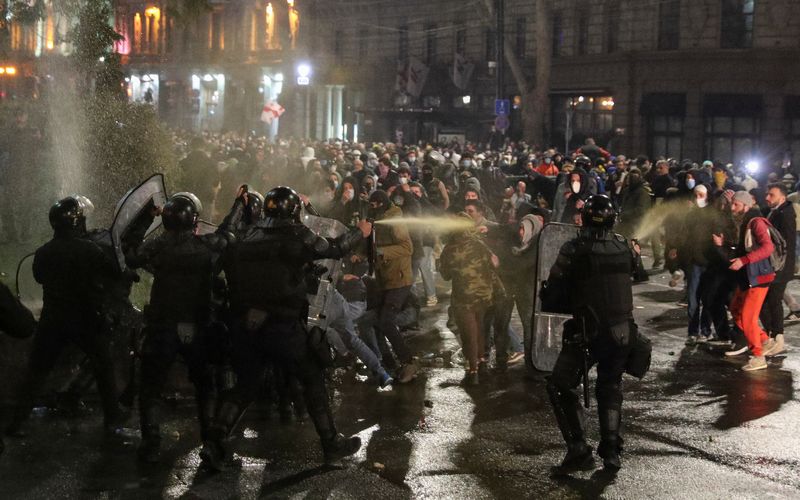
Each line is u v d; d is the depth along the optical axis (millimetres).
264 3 65750
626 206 18766
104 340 7633
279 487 6672
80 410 8359
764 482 6859
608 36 43875
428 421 8383
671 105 40625
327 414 7027
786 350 11523
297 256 6719
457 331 12391
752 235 10406
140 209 7863
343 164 21703
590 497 6539
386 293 9695
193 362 7215
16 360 8906
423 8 53688
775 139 37844
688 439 7906
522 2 47844
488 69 49188
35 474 6844
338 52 59531
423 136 51281
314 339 6867
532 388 9586
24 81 23922
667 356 11164
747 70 38500
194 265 7016
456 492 6613
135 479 6785
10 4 16078
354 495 6523
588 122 44812
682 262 11836
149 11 68625
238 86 68375
